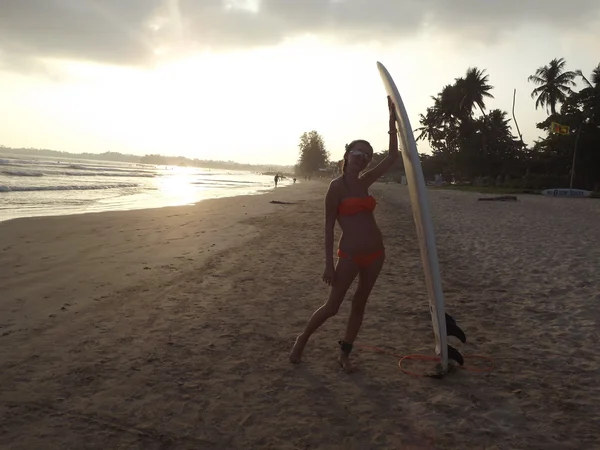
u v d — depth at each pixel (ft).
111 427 8.16
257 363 11.07
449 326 10.75
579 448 7.69
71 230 34.76
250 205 69.82
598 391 9.76
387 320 14.49
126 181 159.63
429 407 9.01
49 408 8.74
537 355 11.74
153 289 17.75
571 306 15.79
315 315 10.79
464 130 171.73
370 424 8.38
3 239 29.17
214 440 7.86
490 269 21.77
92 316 14.34
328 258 10.27
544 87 153.89
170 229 36.68
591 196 103.35
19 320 13.80
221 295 17.08
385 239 32.22
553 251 26.30
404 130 9.88
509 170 157.58
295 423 8.39
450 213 52.95
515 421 8.53
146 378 10.09
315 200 90.58
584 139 125.18
